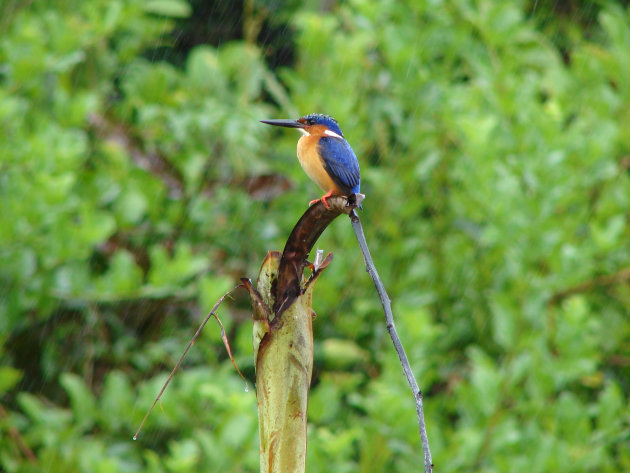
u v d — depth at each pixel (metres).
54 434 8.82
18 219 8.47
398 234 10.38
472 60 10.45
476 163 9.00
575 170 9.52
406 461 8.16
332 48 10.69
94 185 10.02
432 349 9.78
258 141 11.15
